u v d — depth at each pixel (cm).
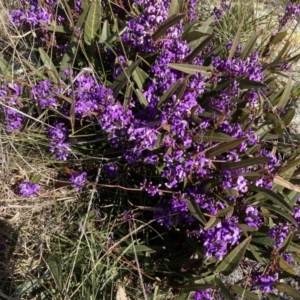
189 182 49
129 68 49
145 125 45
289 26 73
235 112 53
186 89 49
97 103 48
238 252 45
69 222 52
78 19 55
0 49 61
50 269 47
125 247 51
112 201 54
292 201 50
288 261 48
